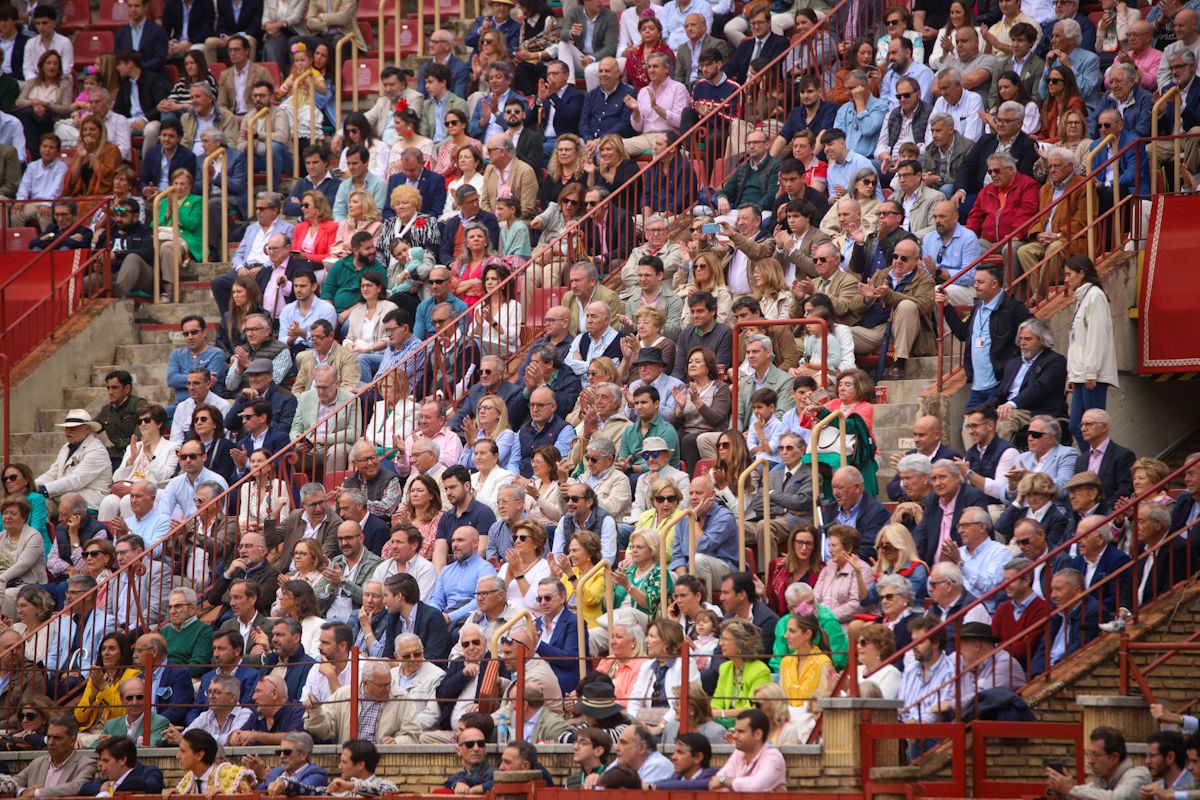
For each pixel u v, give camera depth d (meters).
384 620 53.84
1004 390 59.31
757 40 83.19
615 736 45.41
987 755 43.12
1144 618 48.12
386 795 45.56
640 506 57.41
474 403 65.38
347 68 92.75
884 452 60.50
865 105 75.00
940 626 44.84
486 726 47.12
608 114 81.75
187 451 65.56
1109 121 67.31
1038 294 63.47
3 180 87.94
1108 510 53.50
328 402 68.06
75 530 65.00
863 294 63.44
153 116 90.81
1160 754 39.97
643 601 52.44
